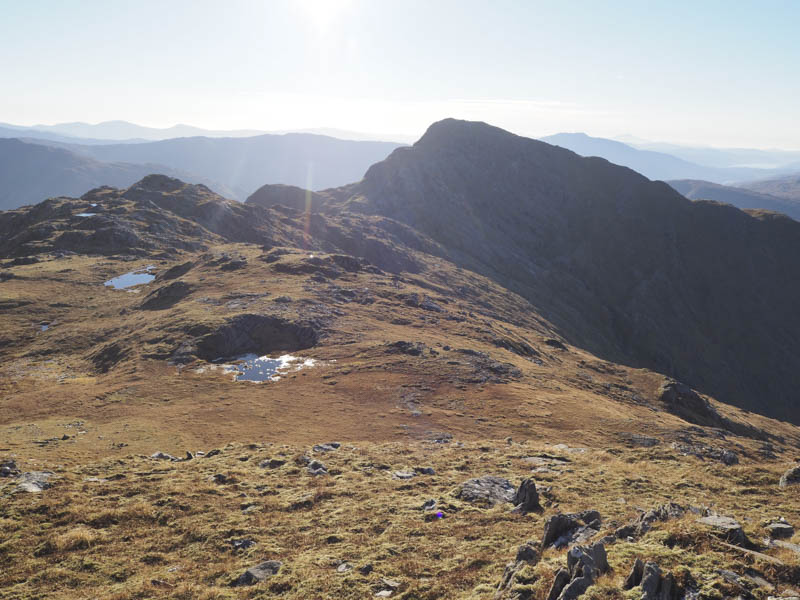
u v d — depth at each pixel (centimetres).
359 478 3048
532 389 7288
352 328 9338
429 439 4925
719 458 5150
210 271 12494
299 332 8806
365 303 11331
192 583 1766
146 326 8856
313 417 5625
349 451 3825
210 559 1973
